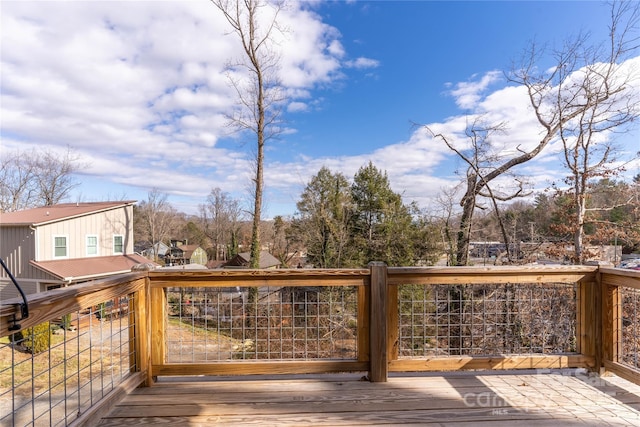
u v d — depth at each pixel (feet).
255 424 6.10
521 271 8.08
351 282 7.94
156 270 7.82
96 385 13.24
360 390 7.46
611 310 8.01
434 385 7.69
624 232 28.48
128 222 50.67
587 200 30.22
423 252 41.16
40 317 4.74
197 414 6.43
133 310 7.52
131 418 6.27
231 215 98.58
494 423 6.15
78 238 43.86
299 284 7.83
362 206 46.93
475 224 34.50
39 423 10.97
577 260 28.94
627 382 7.80
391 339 8.01
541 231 32.40
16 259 39.60
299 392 7.36
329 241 45.73
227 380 7.95
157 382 7.87
